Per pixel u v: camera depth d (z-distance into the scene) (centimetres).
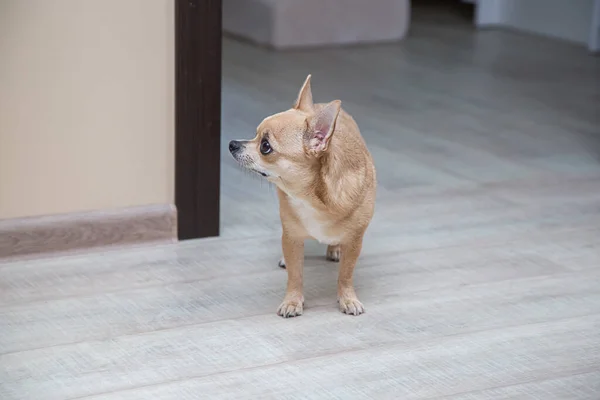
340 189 265
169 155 335
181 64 325
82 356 256
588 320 289
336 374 250
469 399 240
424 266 328
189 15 322
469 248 347
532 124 534
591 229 372
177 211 340
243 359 257
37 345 261
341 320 283
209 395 238
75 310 283
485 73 658
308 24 717
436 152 473
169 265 321
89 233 329
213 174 341
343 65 667
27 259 320
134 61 322
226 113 525
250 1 727
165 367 251
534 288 312
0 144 312
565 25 770
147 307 288
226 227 360
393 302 297
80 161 324
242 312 287
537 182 430
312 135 255
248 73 629
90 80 318
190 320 280
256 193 402
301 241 282
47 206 324
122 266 318
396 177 430
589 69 682
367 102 570
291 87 595
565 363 261
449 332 278
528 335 278
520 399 241
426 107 563
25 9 303
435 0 935
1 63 305
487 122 535
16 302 287
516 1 815
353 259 284
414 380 248
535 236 362
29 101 312
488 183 427
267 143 256
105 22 314
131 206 336
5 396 234
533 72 666
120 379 244
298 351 262
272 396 238
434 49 731
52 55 311
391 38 754
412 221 373
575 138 508
